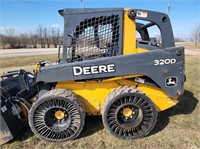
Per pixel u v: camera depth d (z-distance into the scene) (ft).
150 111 10.10
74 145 9.85
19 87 12.22
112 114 9.97
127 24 10.14
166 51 10.13
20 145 9.91
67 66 9.88
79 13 10.01
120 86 10.69
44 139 10.04
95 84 10.67
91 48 10.27
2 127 9.74
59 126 10.11
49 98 9.63
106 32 10.18
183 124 11.67
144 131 10.23
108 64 9.89
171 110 13.60
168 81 10.41
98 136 10.55
